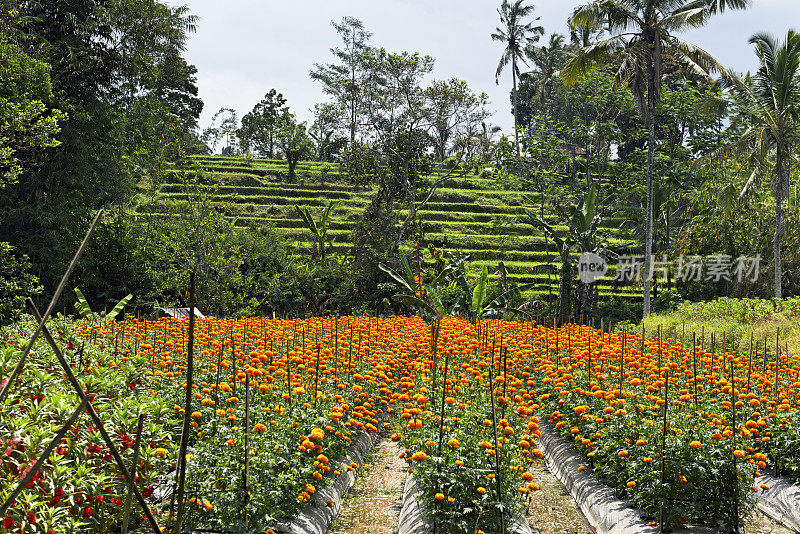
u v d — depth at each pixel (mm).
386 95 28750
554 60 50875
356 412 6473
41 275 22453
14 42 18219
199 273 21422
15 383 3996
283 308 25219
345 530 5297
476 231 37969
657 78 22078
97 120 23219
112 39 23781
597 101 32656
